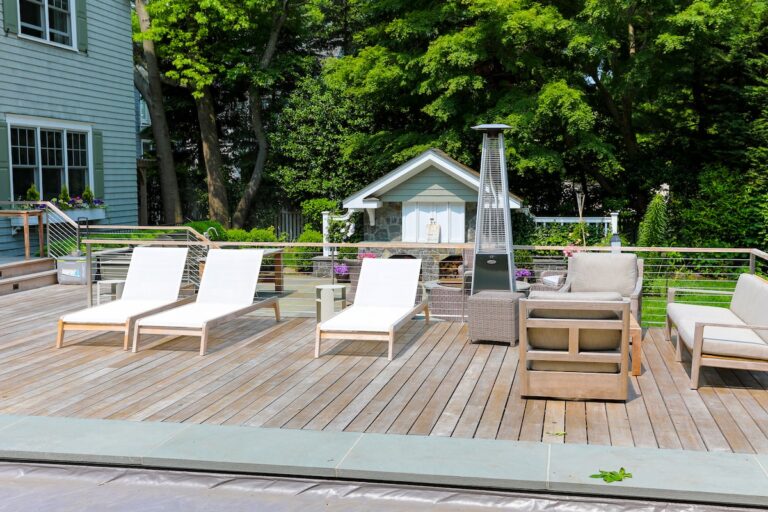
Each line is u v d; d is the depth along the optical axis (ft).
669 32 52.47
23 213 41.37
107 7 55.62
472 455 15.05
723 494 13.11
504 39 54.03
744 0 53.01
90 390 19.89
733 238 55.47
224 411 18.08
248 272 27.63
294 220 77.82
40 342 25.77
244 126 80.84
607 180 65.92
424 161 53.11
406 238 55.52
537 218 54.90
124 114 58.49
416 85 60.70
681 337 21.21
